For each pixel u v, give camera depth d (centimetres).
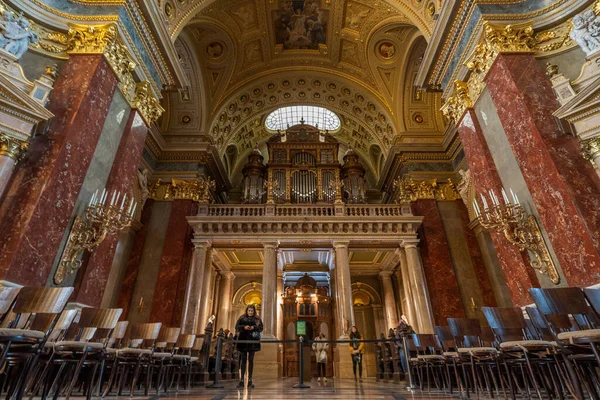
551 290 337
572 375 300
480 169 680
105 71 610
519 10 656
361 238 1195
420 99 1420
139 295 1105
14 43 534
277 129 1911
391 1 991
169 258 1156
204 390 549
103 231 564
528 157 554
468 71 723
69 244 514
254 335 568
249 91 1566
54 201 488
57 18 607
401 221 1208
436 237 1213
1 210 455
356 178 1597
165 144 1348
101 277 601
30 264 445
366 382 832
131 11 664
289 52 1503
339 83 1585
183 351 638
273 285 1127
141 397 415
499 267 1106
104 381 532
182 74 871
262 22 1343
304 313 1548
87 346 340
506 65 603
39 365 358
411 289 1159
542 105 562
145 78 749
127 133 689
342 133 1892
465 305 1100
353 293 1686
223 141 1605
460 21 709
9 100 472
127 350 424
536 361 371
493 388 572
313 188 1502
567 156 516
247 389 529
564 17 608
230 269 1577
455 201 1288
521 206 574
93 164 588
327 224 1210
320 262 1680
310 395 449
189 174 1316
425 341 597
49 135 516
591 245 456
